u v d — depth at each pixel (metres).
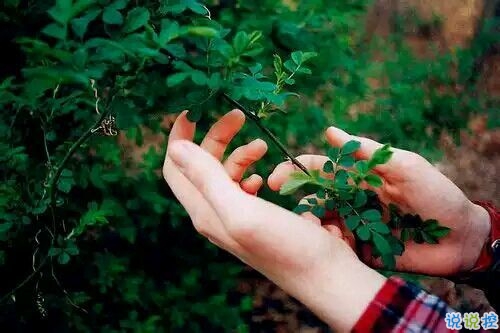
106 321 0.98
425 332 0.42
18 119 0.76
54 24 0.44
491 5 2.21
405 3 2.13
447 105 1.37
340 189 0.52
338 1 1.04
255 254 0.46
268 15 0.91
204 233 0.52
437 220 0.58
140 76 0.47
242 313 1.21
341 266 0.44
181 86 0.50
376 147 0.56
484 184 1.83
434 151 1.34
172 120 1.12
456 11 2.22
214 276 1.04
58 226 0.77
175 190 0.53
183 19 0.56
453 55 1.66
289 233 0.44
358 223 0.51
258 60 0.89
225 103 0.92
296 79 1.00
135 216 0.97
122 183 0.95
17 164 0.73
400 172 0.57
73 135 0.79
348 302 0.43
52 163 0.75
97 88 0.53
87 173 0.82
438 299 0.44
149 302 0.98
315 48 1.00
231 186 0.47
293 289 0.45
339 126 1.16
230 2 0.90
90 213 0.74
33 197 0.73
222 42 0.45
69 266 0.94
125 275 0.96
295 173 0.51
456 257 0.62
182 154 0.49
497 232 0.63
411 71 1.40
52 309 0.88
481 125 1.94
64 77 0.42
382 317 0.43
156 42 0.42
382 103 1.28
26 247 0.79
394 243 0.54
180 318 0.95
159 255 1.06
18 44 0.70
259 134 1.01
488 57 1.98
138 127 0.96
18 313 0.84
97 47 0.46
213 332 1.05
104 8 0.49
